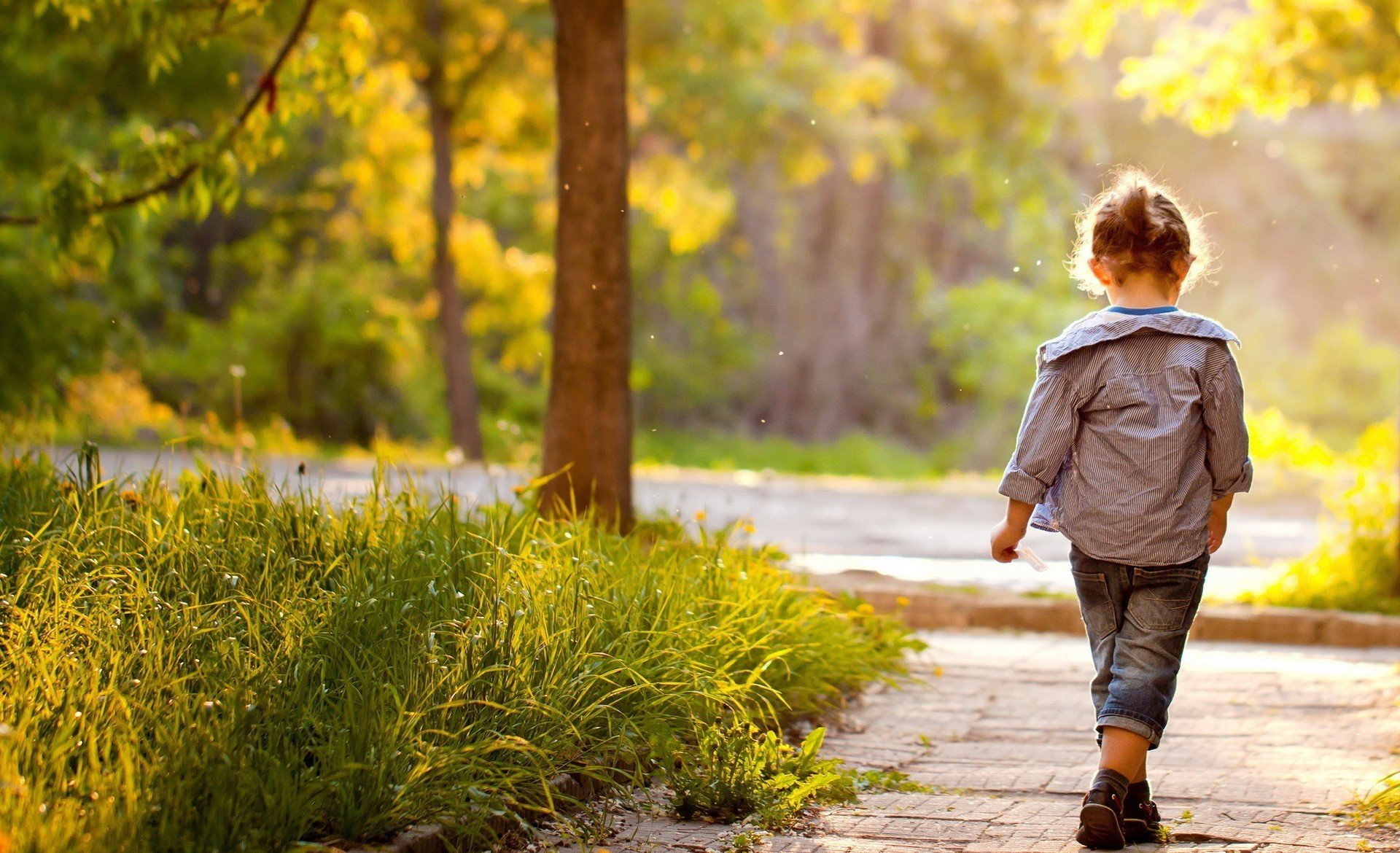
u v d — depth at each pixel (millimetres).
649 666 5305
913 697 7246
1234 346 4523
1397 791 4879
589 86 9297
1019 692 7445
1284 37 12859
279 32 16078
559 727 4672
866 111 38500
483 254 31734
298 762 3924
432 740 4258
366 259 36625
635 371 47156
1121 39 40625
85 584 4840
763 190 47094
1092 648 4504
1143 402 4367
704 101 30578
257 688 4164
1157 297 4547
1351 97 13211
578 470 9266
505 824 4254
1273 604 10461
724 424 48312
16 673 4199
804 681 6449
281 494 5973
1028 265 44688
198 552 5328
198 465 6539
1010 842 4430
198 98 20828
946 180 43625
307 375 31875
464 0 24812
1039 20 32500
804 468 40344
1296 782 5391
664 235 46844
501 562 5398
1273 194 50875
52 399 20578
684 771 4797
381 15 23344
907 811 4867
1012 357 42750
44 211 8383
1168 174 48312
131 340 25062
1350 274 51094
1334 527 12578
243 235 37906
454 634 4789
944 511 20109
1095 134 39219
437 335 38750
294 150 29938
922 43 33906
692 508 18781
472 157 28250
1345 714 6852
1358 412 47969
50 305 21953
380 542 5598
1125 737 4262
